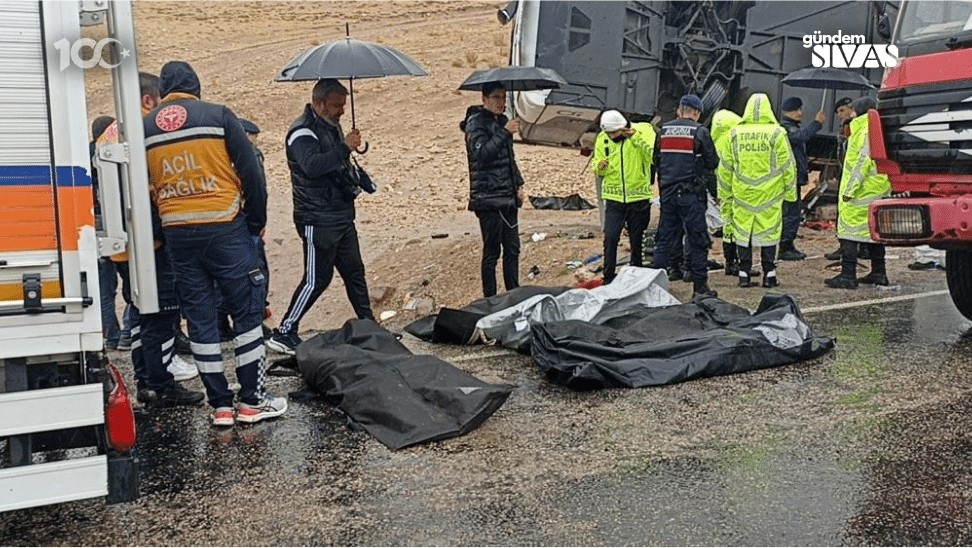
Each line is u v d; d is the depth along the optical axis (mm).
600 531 3799
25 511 4078
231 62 31000
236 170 4871
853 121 8758
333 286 13430
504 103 8156
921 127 6320
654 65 12070
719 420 5105
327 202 6672
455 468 4484
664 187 8555
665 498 4098
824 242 12547
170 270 5402
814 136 13297
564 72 11586
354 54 6301
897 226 6410
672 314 6613
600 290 7113
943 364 6125
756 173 8992
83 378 3715
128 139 4105
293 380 6168
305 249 6734
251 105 25844
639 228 9492
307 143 6453
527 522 3891
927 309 7914
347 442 4887
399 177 19594
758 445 4715
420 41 33281
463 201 17906
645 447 4723
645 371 5785
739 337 6121
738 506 4008
